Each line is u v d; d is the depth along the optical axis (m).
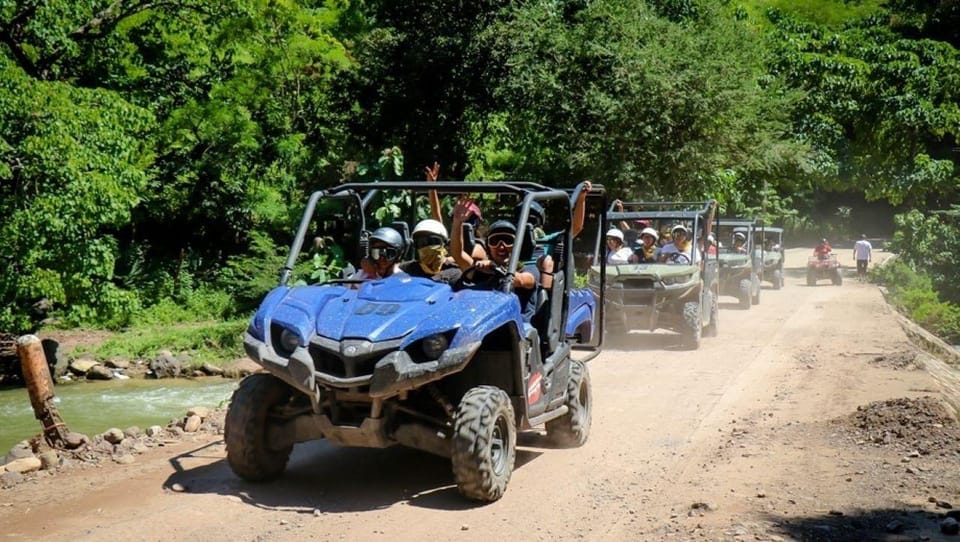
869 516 6.25
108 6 23.72
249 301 26.03
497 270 7.16
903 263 35.88
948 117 43.88
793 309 23.16
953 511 6.23
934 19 56.56
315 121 33.06
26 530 6.08
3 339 21.03
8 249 17.41
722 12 34.09
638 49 28.22
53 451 8.06
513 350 6.96
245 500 6.70
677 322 15.33
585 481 7.27
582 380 8.49
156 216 29.27
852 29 55.28
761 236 28.98
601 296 8.85
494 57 30.55
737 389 11.47
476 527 6.12
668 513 6.43
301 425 6.88
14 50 21.20
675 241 16.19
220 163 28.56
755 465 7.69
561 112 28.83
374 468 7.62
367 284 7.13
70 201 17.27
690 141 28.00
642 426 9.35
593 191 8.55
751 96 28.72
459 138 32.06
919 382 11.74
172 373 18.06
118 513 6.42
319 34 31.81
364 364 6.51
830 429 8.98
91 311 19.41
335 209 26.83
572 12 32.16
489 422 6.46
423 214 17.94
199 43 27.09
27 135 17.20
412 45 31.09
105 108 18.44
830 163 43.97
